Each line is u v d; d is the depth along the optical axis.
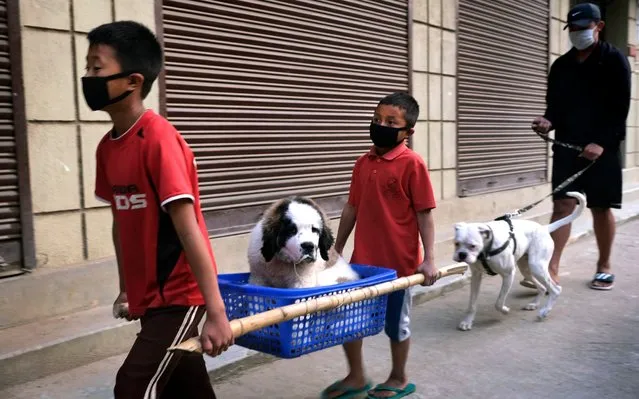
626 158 12.83
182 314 2.22
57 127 4.15
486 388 3.76
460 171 8.33
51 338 3.77
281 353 2.58
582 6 5.70
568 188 5.87
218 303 2.11
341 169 6.54
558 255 5.82
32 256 4.06
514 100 9.51
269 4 5.52
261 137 5.56
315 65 6.09
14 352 3.55
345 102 6.51
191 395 2.42
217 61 5.10
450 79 8.02
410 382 3.84
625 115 5.72
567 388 3.75
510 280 5.05
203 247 2.11
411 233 3.41
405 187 3.37
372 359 4.27
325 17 6.15
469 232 4.71
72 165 4.25
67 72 4.18
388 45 7.05
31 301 4.00
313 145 6.14
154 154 2.13
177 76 4.80
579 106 5.83
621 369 4.05
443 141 7.98
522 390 3.73
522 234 5.08
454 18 8.01
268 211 3.01
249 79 5.40
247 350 4.17
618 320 5.09
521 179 9.78
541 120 5.85
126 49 2.15
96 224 4.41
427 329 4.92
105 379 3.69
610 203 5.84
